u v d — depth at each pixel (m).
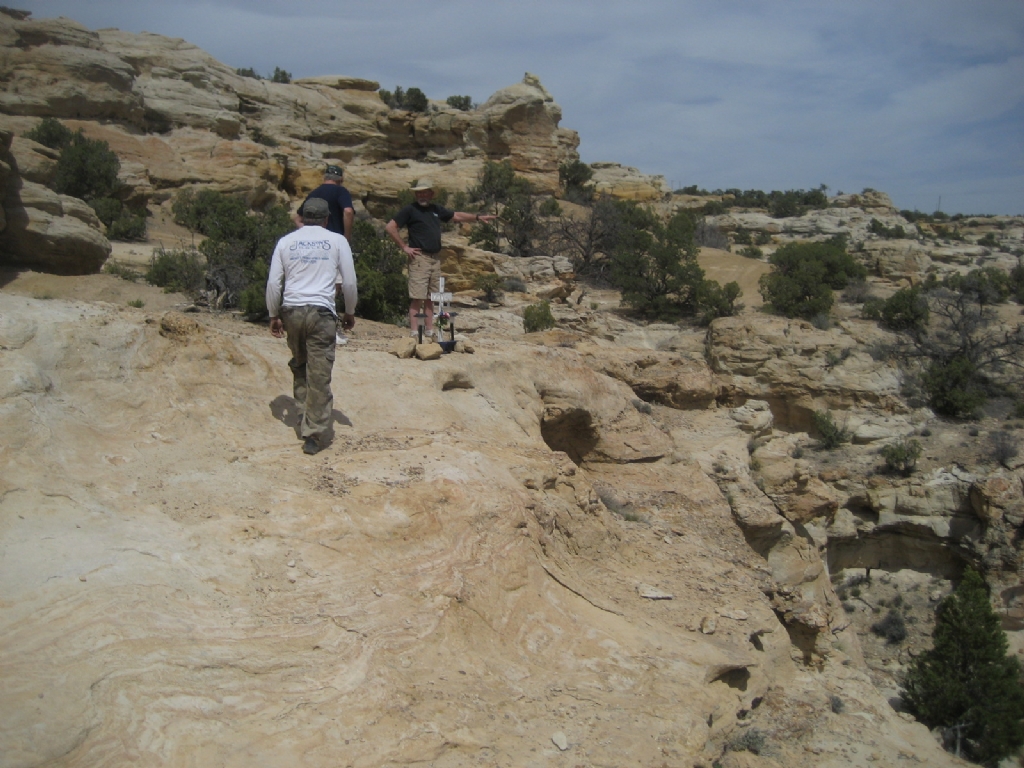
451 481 7.02
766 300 40.19
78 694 4.28
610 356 20.03
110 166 40.72
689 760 5.27
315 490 6.59
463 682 5.30
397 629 5.45
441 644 5.51
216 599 5.25
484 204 58.97
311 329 7.14
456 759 4.65
